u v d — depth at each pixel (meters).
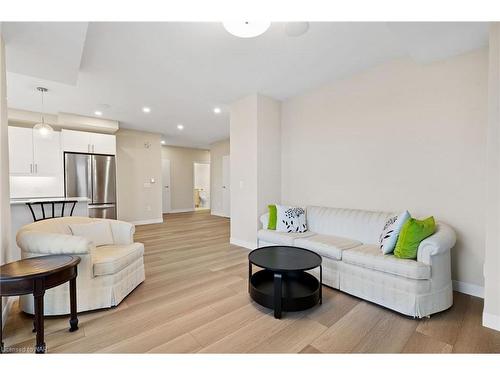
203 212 8.70
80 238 1.95
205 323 1.83
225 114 4.73
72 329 1.72
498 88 1.71
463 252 2.31
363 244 2.62
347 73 3.03
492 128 1.74
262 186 3.78
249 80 3.21
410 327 1.77
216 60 2.67
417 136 2.58
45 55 2.21
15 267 1.53
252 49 2.45
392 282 1.99
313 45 2.38
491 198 1.75
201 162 9.36
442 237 1.95
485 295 1.78
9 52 2.15
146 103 4.08
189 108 4.35
